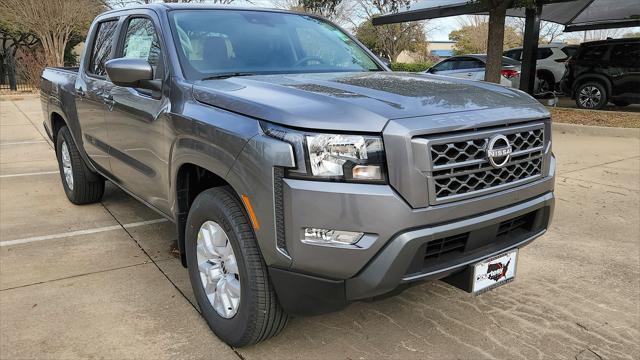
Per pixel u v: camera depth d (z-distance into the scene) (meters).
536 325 3.14
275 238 2.35
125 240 4.43
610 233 4.71
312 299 2.41
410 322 3.15
